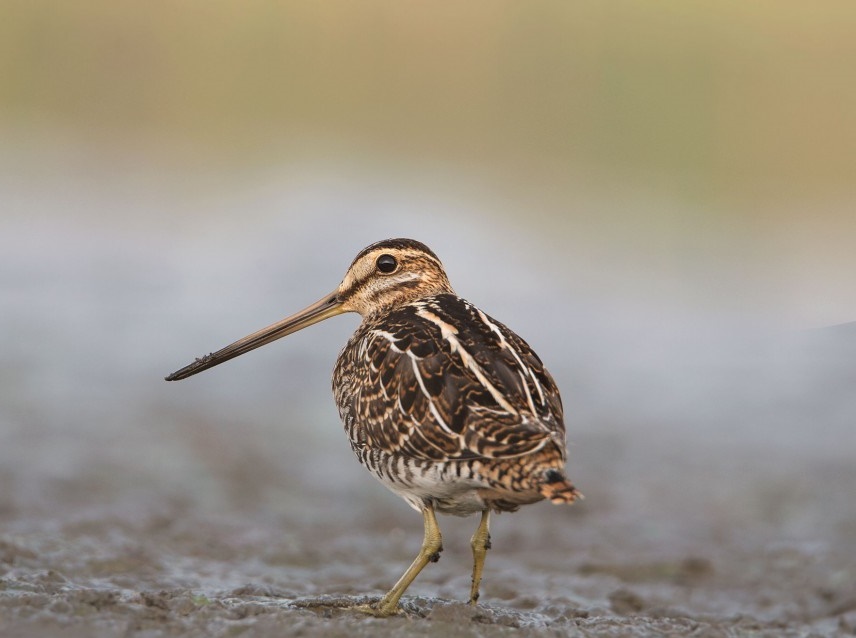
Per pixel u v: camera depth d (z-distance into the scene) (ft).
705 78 94.53
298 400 51.08
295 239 71.10
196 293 63.05
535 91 96.68
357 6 104.37
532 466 22.25
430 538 24.93
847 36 99.35
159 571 31.17
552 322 62.18
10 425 44.73
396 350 24.82
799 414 50.42
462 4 102.42
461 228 75.41
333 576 32.94
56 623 22.08
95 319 58.34
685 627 25.99
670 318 63.46
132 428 45.68
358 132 93.56
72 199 76.95
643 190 85.92
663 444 47.26
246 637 22.08
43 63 97.86
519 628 23.65
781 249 76.07
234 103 96.53
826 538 38.01
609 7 98.84
